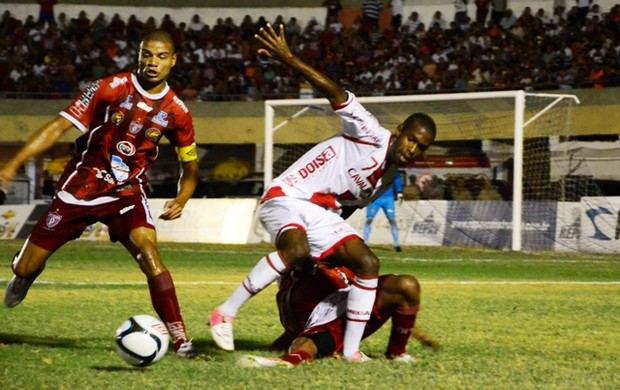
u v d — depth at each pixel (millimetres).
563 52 62281
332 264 11203
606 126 55781
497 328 15594
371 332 11531
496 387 9555
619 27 63031
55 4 71688
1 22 69062
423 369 10648
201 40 68625
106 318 15844
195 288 22844
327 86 11016
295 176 11484
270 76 65312
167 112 11977
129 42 68875
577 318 17297
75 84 64938
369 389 9203
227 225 47219
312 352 10977
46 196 55344
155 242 11812
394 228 41312
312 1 71812
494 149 52156
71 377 9664
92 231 47562
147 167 12203
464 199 50219
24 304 17984
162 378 9625
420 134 11211
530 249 43625
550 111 48625
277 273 11023
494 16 68312
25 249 12062
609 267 33594
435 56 64875
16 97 64062
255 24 69812
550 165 48938
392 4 69875
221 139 61469
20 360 10922
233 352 12023
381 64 65812
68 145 58656
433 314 17766
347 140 11414
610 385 9844
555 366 11250
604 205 42281
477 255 39469
